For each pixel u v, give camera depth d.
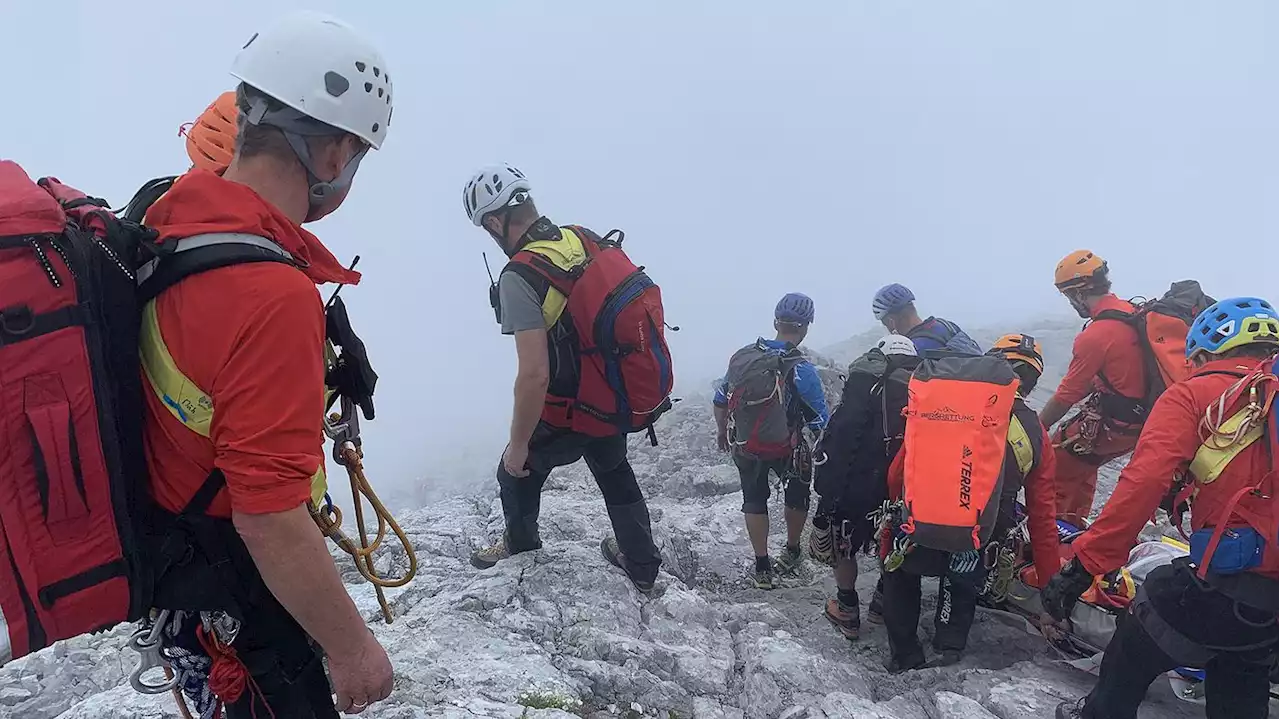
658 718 3.88
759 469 5.81
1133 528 3.46
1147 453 3.42
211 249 1.70
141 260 1.71
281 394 1.69
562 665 4.04
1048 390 10.77
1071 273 6.00
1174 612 3.39
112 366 1.67
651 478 8.19
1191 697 4.06
